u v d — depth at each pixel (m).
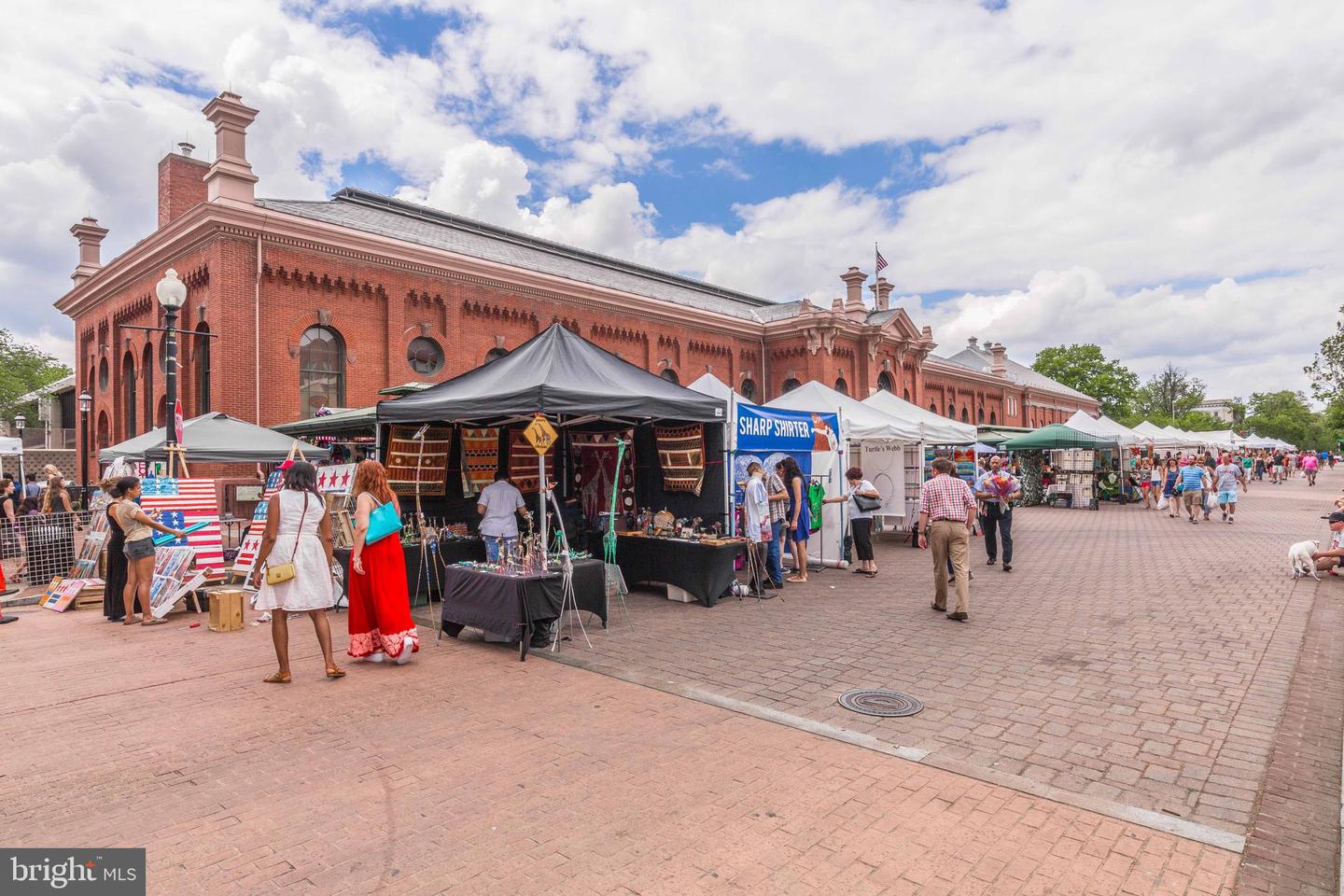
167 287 11.66
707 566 9.43
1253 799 4.06
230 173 17.69
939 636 7.78
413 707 5.62
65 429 39.56
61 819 3.90
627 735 5.01
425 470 10.80
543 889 3.22
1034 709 5.47
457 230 28.66
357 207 25.73
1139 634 7.75
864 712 5.42
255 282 18.00
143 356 21.56
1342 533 11.27
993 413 52.81
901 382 38.31
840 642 7.54
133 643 7.89
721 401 9.88
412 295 21.31
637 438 12.27
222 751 4.79
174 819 3.88
